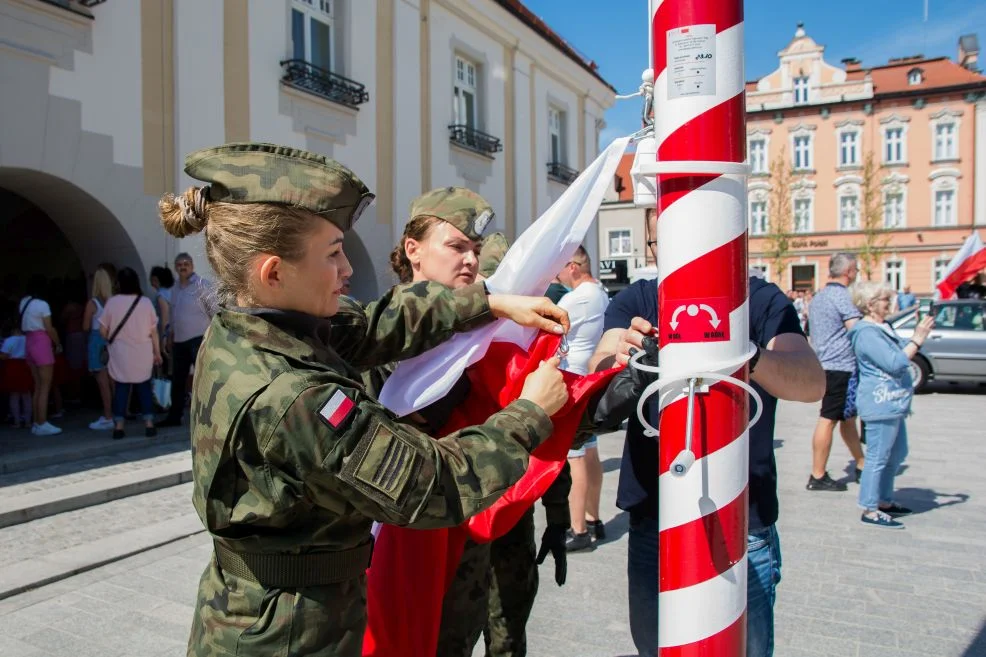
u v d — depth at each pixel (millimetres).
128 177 7383
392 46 11047
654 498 1914
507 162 14094
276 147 1261
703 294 1161
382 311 1682
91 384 8555
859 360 4828
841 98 36031
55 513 4852
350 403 1164
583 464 4352
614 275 13461
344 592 1289
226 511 1206
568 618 3449
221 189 1250
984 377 10969
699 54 1131
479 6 12766
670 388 1203
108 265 7137
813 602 3578
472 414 1980
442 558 1745
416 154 11555
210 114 8164
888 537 4531
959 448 7176
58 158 6766
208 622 1282
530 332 1923
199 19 8016
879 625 3318
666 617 1243
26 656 3072
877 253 34625
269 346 1216
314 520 1238
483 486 1242
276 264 1239
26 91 6500
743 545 1224
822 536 4559
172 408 7211
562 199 1832
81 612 3494
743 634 1235
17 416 7078
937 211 35594
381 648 1684
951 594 3654
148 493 5387
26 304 6695
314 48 9969
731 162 1148
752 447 1832
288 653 1218
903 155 35781
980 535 4551
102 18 7090
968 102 34688
